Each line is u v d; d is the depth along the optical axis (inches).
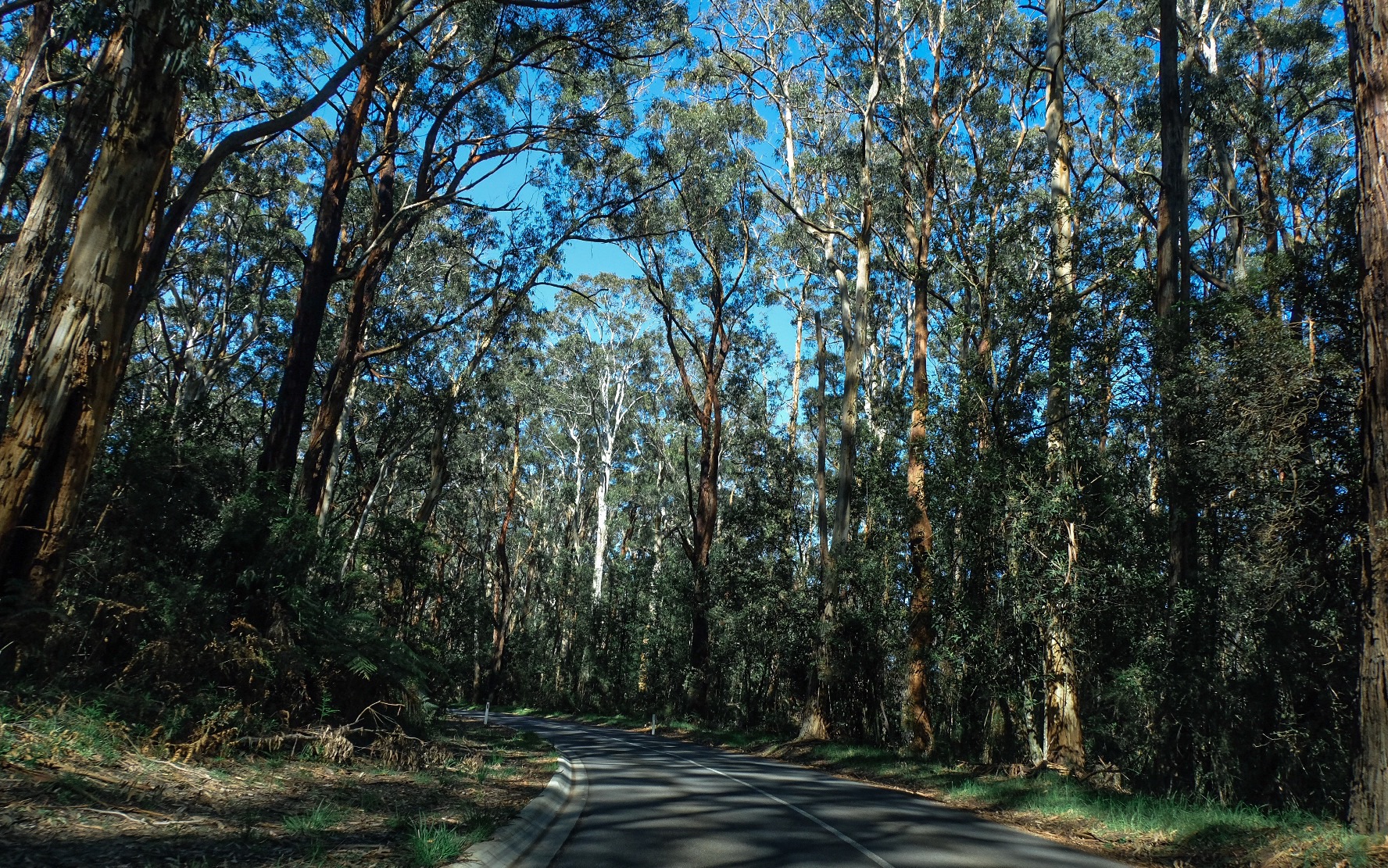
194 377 1294.3
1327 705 510.6
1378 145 371.9
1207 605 569.9
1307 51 986.1
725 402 1542.8
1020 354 696.4
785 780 639.1
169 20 378.0
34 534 358.0
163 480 582.2
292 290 1364.4
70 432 366.3
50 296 668.1
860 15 1074.7
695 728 1325.0
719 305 1435.8
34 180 909.8
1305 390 513.3
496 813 373.7
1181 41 1050.1
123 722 350.9
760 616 1322.6
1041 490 638.5
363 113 741.9
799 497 1456.7
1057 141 786.2
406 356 1284.4
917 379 923.4
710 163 1250.0
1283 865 334.3
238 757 397.7
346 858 249.4
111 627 414.9
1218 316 578.2
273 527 524.4
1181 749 556.4
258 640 457.4
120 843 229.0
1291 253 563.5
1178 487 585.3
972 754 853.8
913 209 1071.0
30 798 251.4
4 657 352.2
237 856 233.1
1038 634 662.5
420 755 511.5
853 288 1274.6
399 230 877.8
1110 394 648.4
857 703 1019.9
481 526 2490.2
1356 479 493.0
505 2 548.4
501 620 2186.3
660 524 2106.3
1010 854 359.6
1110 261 657.0
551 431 2317.9
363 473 1309.1
